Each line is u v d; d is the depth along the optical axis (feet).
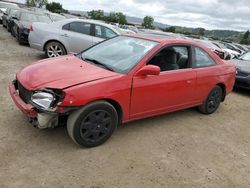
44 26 27.99
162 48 13.88
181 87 14.79
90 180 9.92
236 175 11.66
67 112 10.69
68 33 27.66
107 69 12.61
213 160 12.57
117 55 13.78
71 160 10.92
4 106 15.01
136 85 12.45
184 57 15.17
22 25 37.40
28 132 12.52
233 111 20.17
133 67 12.57
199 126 16.19
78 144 11.63
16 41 41.47
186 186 10.40
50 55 28.22
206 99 17.42
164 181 10.48
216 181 11.01
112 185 9.82
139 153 12.16
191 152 12.96
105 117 11.92
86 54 14.80
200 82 16.03
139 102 12.92
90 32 28.12
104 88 11.32
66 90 10.46
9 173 9.69
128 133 13.87
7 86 18.48
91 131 11.65
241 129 16.81
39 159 10.70
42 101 10.41
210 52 17.22
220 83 17.87
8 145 11.33
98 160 11.18
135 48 13.98
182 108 15.90
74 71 11.98
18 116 13.93
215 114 18.79
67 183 9.60
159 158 12.00
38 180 9.55
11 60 27.37
